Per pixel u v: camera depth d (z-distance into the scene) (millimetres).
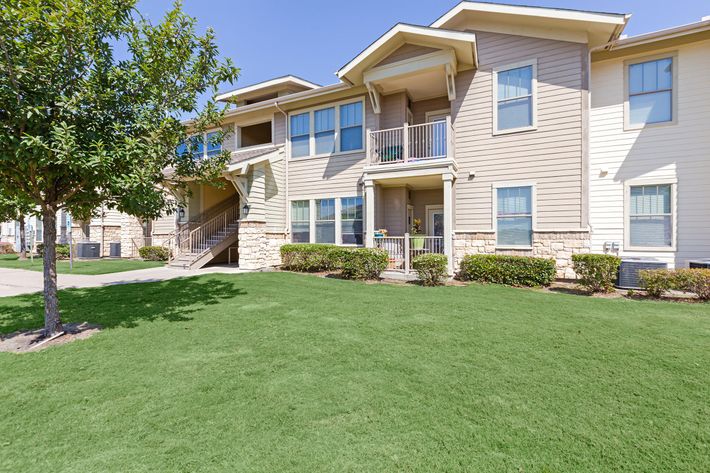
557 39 9102
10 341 4633
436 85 11086
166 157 5242
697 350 4035
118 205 5168
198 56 5422
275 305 6469
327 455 2301
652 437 2477
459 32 9227
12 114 3812
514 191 9609
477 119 10062
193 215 15180
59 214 20375
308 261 11164
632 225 9023
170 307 6348
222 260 14867
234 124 14297
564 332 4738
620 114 9156
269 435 2520
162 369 3660
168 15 4879
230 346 4328
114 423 2688
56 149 3773
